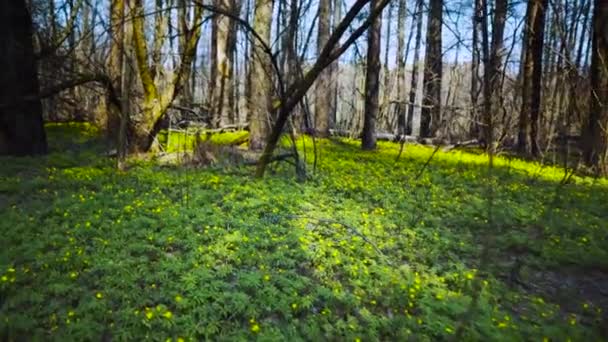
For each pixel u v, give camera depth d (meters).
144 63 12.88
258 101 13.92
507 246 7.10
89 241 6.30
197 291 4.90
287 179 10.66
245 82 26.58
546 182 12.16
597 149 14.28
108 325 4.31
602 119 14.18
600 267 6.49
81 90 25.02
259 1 13.57
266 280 5.25
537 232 7.73
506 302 5.31
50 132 19.42
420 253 6.57
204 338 4.29
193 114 18.59
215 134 19.34
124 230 6.61
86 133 19.42
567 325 4.78
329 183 10.56
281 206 8.33
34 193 8.65
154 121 13.15
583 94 15.96
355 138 25.20
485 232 7.64
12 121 12.42
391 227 7.64
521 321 4.86
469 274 5.71
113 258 5.70
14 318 4.23
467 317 4.45
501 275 6.15
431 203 9.28
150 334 4.19
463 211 8.77
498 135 18.31
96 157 13.26
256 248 6.29
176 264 5.53
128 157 12.87
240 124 20.73
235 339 4.19
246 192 9.15
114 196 8.48
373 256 6.35
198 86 29.27
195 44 12.95
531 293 5.72
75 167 11.58
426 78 25.06
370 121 18.06
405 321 4.69
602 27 13.83
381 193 9.92
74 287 4.95
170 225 6.91
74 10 15.58
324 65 7.07
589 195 10.73
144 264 5.57
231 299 4.82
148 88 13.09
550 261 6.61
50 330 4.23
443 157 16.80
